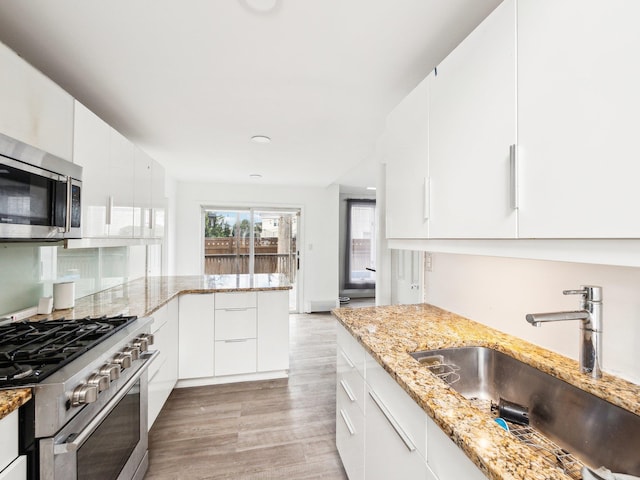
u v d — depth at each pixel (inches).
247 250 212.5
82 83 71.6
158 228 113.3
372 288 265.0
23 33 54.2
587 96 26.0
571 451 36.6
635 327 35.0
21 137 48.5
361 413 53.5
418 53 60.4
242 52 59.9
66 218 57.4
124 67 65.1
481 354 50.5
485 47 37.5
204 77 69.0
